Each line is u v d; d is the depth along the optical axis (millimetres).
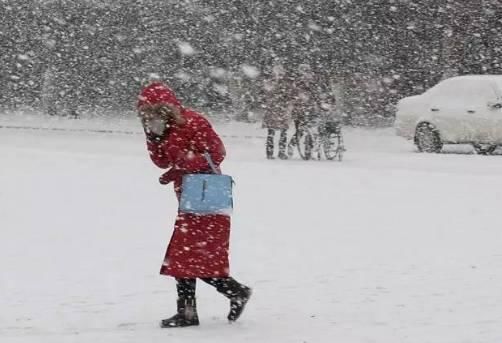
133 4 80438
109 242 21703
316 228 23938
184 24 81250
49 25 81312
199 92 82312
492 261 19297
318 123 48094
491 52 77375
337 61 78188
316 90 48250
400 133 55781
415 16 78562
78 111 81938
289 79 47781
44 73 82000
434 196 31031
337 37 78188
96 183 33719
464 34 77812
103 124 75812
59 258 19672
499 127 51438
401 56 78812
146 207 27688
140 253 20312
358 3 77938
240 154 51469
